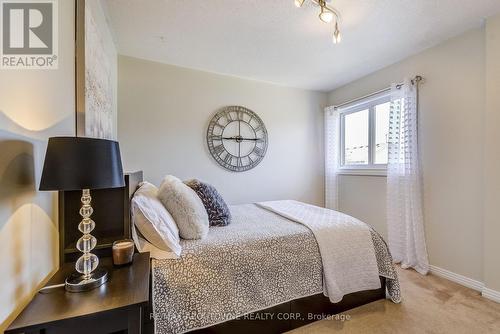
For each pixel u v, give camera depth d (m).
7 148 0.74
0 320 0.70
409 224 2.41
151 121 2.70
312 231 1.67
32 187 0.88
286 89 3.47
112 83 2.21
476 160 2.01
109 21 1.94
